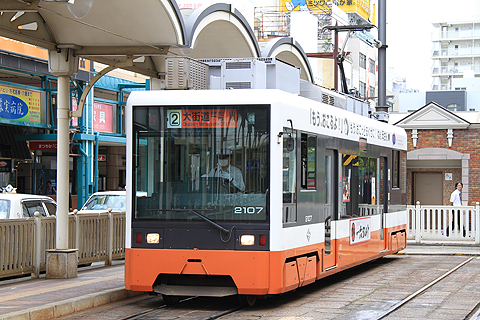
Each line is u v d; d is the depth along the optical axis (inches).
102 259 530.3
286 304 365.1
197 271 337.7
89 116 940.6
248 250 334.0
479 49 3843.5
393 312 335.0
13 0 315.0
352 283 457.4
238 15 607.8
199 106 348.2
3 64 790.5
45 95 877.2
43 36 429.7
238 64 385.1
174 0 443.2
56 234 447.5
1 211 494.3
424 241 768.9
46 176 969.5
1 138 864.9
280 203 337.1
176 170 347.9
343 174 446.9
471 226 762.2
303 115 375.2
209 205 341.7
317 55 1841.8
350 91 661.9
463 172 1002.7
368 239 503.5
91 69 940.6
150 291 349.4
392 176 585.6
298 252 360.2
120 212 558.6
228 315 329.7
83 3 378.6
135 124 354.0
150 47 450.6
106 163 1114.1
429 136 1020.5
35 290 383.6
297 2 2127.2
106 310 347.3
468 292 407.2
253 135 341.4
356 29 892.6
